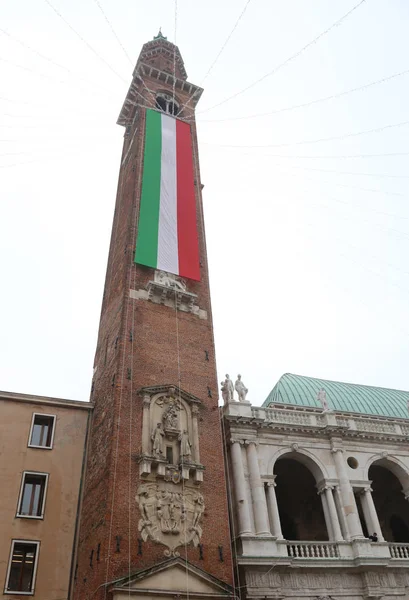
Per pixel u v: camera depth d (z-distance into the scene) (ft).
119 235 163.43
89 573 100.83
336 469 141.49
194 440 117.80
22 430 123.13
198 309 142.72
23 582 106.63
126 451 108.68
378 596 122.42
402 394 207.31
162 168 166.20
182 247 150.41
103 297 161.58
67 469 121.90
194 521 107.24
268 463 136.36
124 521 100.32
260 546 119.24
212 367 133.49
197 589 98.84
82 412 131.44
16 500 113.70
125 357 121.80
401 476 151.02
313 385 190.08
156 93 199.00
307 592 119.65
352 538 129.39
